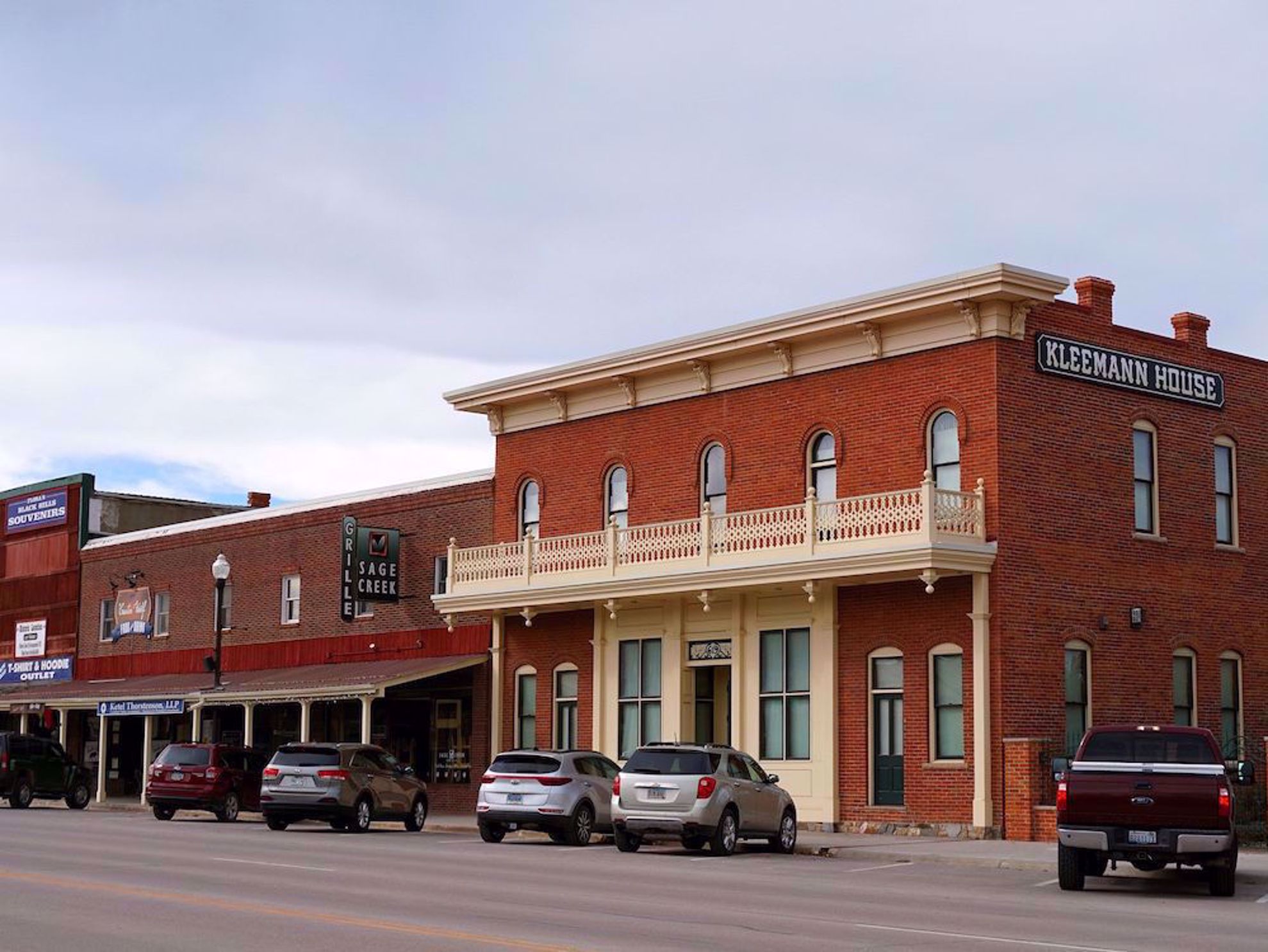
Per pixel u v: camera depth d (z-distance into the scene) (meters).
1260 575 36.22
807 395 34.34
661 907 17.50
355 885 19.34
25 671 59.84
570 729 38.59
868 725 32.16
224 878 20.00
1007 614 30.59
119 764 54.91
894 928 16.02
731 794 26.42
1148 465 34.19
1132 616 32.94
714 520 34.19
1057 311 32.53
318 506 47.50
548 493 40.03
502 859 24.53
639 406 38.00
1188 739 21.00
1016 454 31.16
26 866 21.58
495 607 38.59
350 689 39.25
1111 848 20.36
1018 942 14.93
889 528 30.83
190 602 52.34
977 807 30.05
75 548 58.41
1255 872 24.12
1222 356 36.16
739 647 34.50
